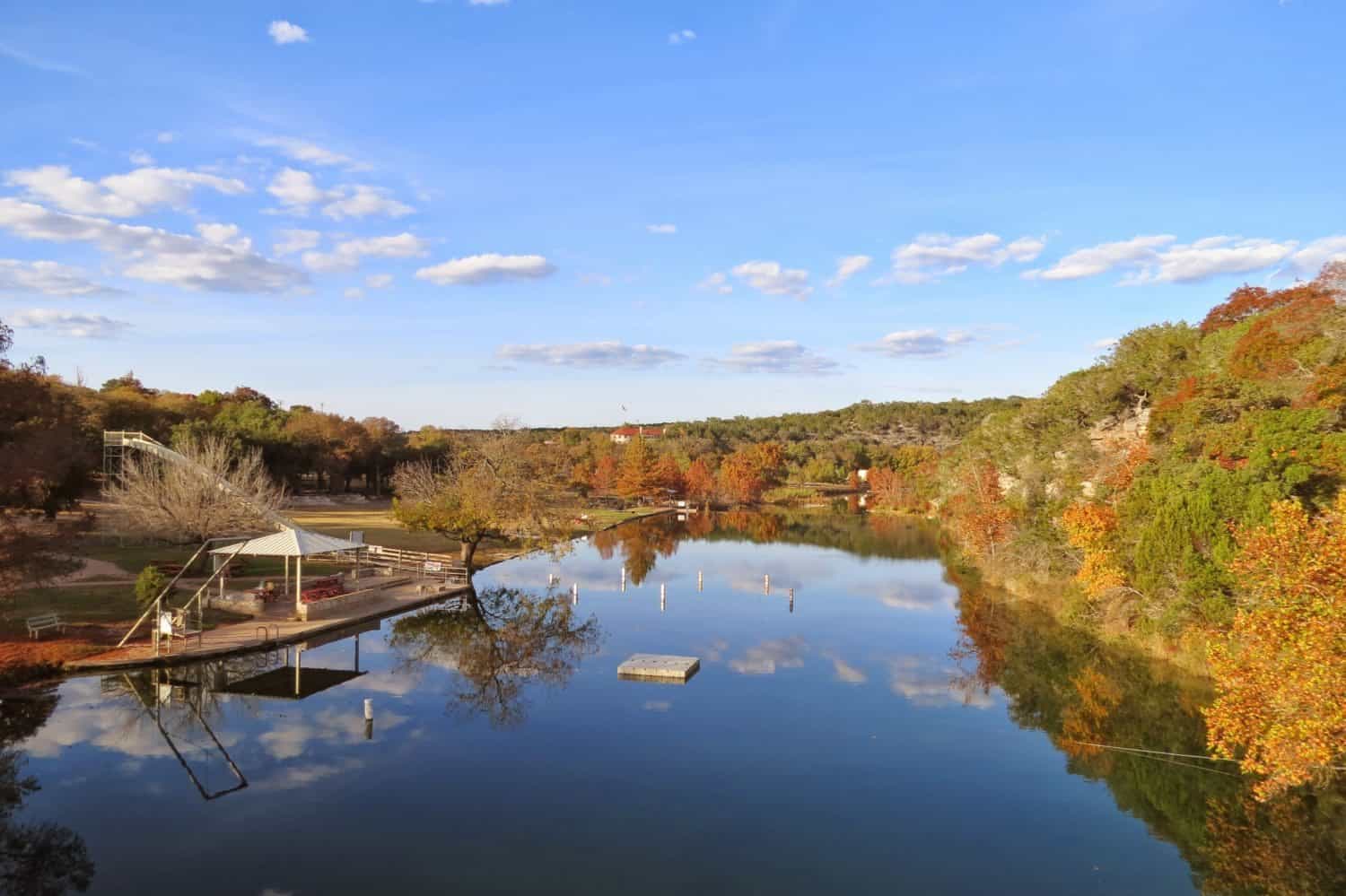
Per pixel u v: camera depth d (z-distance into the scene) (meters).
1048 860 17.50
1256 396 36.03
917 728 25.84
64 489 42.78
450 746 23.58
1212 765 22.81
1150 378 54.62
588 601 47.84
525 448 60.09
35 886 15.25
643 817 19.16
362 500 102.81
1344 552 17.17
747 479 138.12
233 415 104.06
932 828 18.92
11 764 21.19
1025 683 30.78
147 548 53.00
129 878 15.66
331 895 15.22
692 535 88.94
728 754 23.39
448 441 119.50
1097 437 55.41
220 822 18.27
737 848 17.72
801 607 46.34
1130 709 27.70
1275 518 19.53
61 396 54.75
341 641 36.25
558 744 23.98
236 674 30.64
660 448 176.75
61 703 25.73
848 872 16.78
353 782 20.77
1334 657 16.38
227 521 46.91
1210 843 18.28
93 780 20.34
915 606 46.62
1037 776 22.14
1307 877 16.88
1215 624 29.06
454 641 37.12
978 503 61.69
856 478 174.12
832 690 29.98
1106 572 36.62
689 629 40.53
